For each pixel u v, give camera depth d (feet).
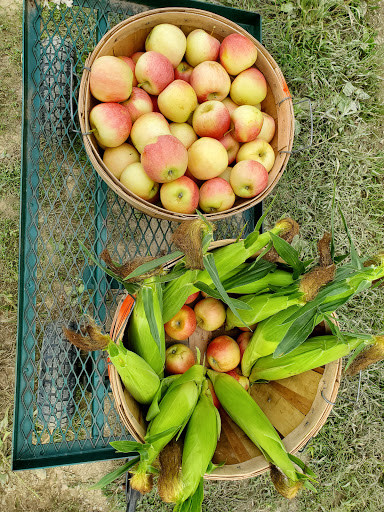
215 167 3.10
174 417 2.60
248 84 3.26
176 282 2.75
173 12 3.09
